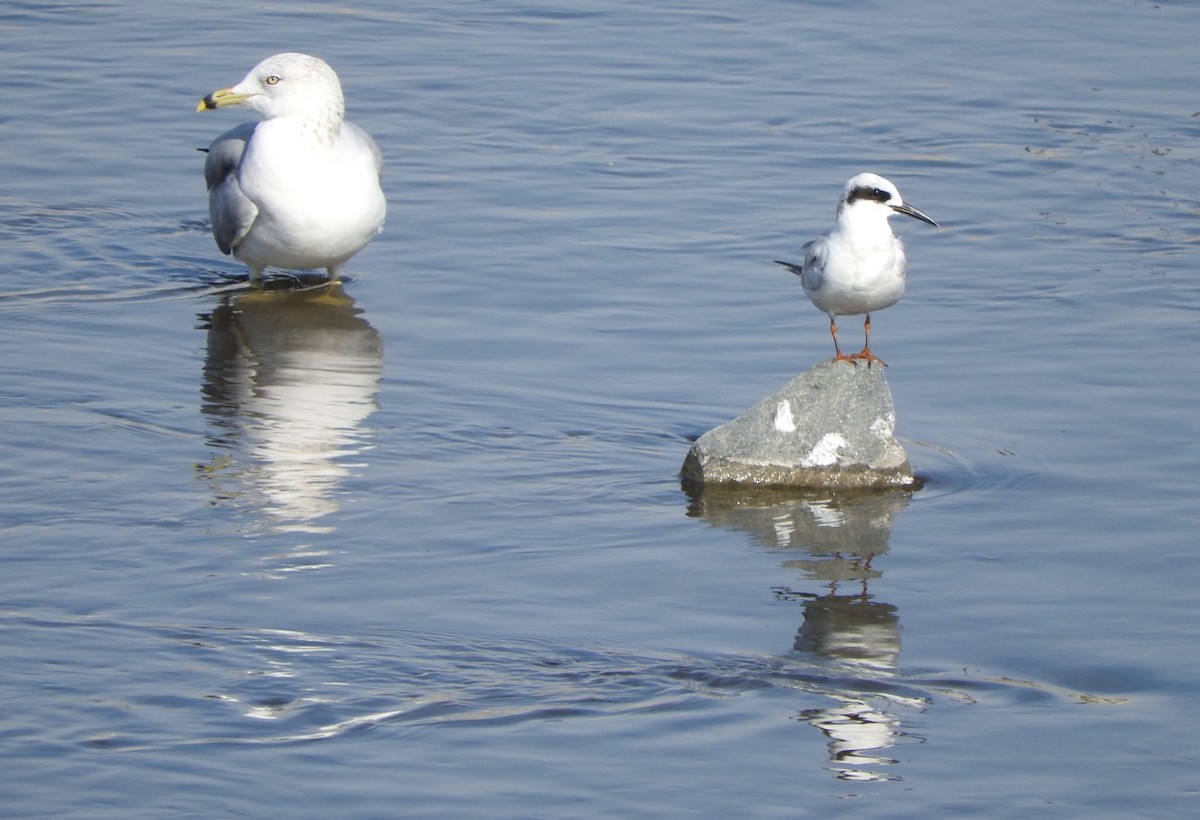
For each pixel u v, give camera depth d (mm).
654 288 17062
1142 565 11336
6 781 8383
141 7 27578
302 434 13516
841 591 10945
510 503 12336
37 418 13609
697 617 10516
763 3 28484
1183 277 17422
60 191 19594
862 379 12938
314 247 16938
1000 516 12195
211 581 10820
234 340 15703
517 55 25391
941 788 8555
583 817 8219
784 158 21250
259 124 16875
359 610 10445
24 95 23000
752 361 15211
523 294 16922
